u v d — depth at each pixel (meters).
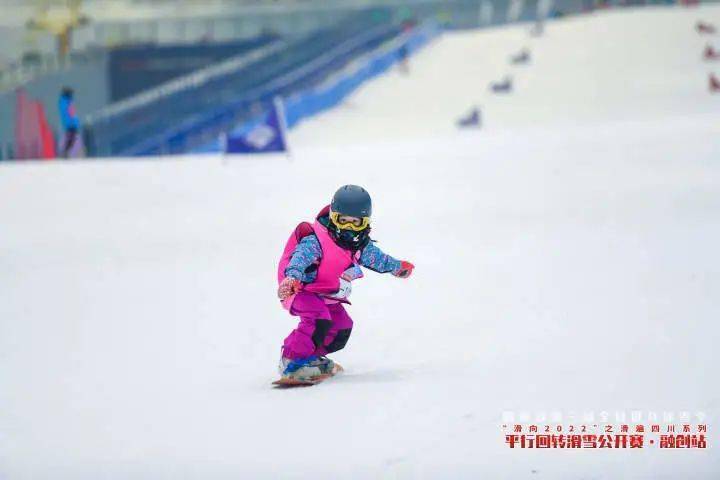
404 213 37.38
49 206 43.06
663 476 10.73
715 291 21.05
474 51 152.25
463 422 12.91
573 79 122.69
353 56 154.62
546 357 16.39
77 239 34.69
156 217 39.12
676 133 56.47
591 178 43.41
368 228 15.67
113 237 34.81
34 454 12.78
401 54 140.62
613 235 29.58
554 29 160.25
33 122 85.75
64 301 24.67
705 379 14.28
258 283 25.78
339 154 60.22
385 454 11.81
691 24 147.00
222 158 61.09
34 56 188.50
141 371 17.61
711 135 54.16
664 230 29.73
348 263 15.71
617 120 96.19
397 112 114.69
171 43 192.12
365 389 14.98
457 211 36.91
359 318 21.06
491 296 22.34
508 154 53.91
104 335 20.78
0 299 25.25
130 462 12.17
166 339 20.11
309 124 107.62
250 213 39.16
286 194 44.16
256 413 14.02
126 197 45.09
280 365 15.90
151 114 147.12
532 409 13.28
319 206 40.12
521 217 34.50
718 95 103.12
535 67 134.00
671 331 17.72
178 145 106.25
